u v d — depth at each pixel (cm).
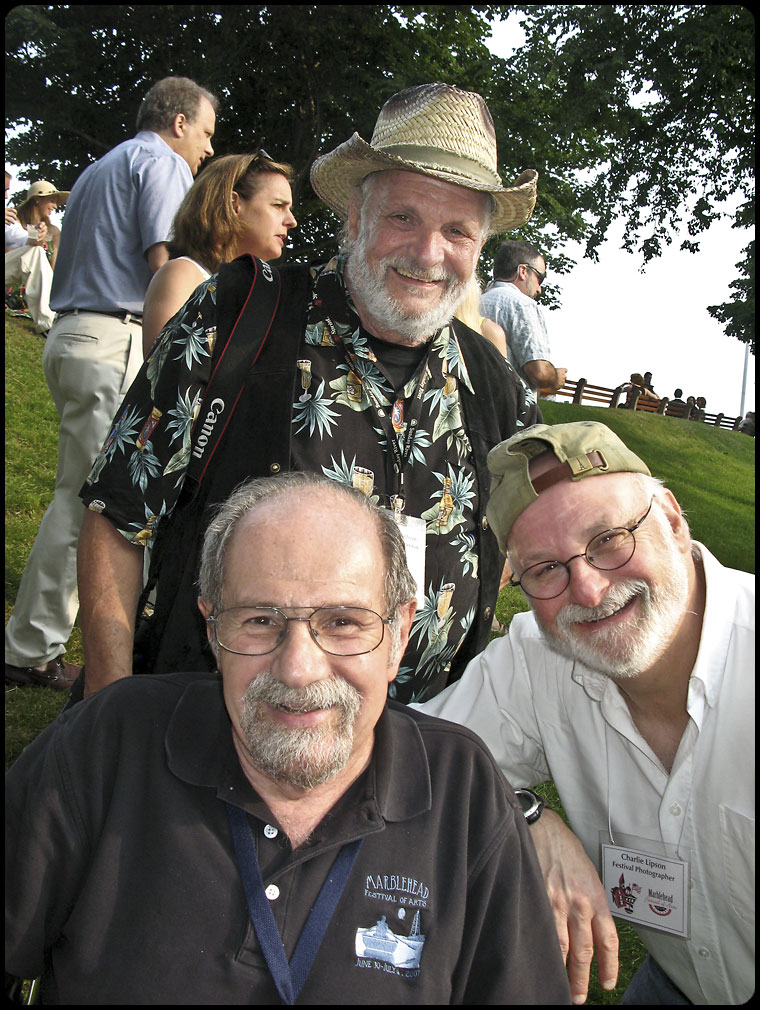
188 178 370
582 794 215
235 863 151
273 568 153
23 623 357
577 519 178
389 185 211
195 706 166
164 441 202
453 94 218
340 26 1426
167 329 212
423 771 162
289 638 151
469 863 157
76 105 1444
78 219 359
